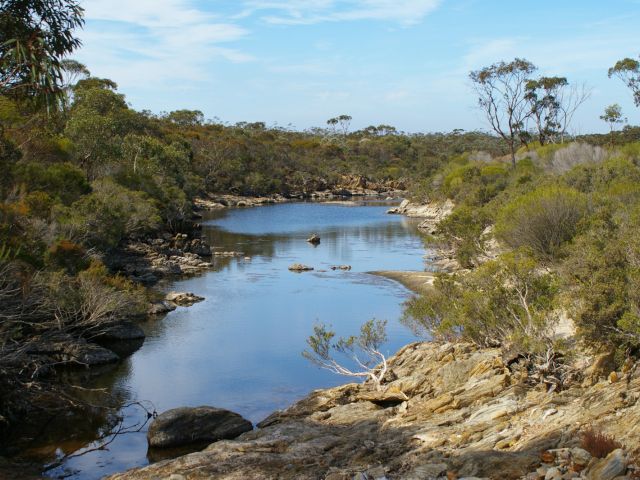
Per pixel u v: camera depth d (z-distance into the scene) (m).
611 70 62.62
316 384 21.58
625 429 9.79
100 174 61.56
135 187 62.22
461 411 14.19
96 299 25.28
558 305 16.14
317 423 16.05
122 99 82.69
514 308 17.70
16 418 18.02
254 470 12.07
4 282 20.94
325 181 142.25
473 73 75.44
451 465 10.46
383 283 40.88
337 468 11.64
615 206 33.06
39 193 37.59
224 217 89.44
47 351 22.69
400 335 27.59
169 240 55.12
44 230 32.38
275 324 30.08
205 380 22.03
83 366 23.28
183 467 12.69
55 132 56.16
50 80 11.56
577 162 64.12
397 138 195.75
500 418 12.70
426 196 100.31
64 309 24.86
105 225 42.16
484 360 16.64
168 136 115.00
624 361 13.41
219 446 13.98
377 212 97.81
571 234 30.73
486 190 68.69
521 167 74.44
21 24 12.19
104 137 61.56
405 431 13.60
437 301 21.67
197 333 28.44
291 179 138.00
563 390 13.52
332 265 48.72
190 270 46.31
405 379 18.02
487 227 49.81
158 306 32.59
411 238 65.25
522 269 18.14
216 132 151.25
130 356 24.91
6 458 15.56
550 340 15.48
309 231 72.25
